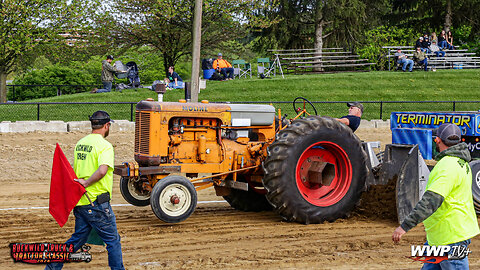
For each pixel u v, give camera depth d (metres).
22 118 18.03
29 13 22.02
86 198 4.89
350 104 8.77
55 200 4.91
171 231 7.30
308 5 31.84
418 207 4.11
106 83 22.61
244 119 8.12
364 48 32.09
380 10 35.53
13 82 30.66
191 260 6.03
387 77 26.50
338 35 32.50
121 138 15.05
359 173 8.03
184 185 7.46
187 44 26.14
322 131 7.78
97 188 4.96
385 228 7.54
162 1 23.42
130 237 6.97
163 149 7.57
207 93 22.84
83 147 5.04
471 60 32.53
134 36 25.44
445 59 30.62
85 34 24.52
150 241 6.80
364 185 8.09
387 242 6.83
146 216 8.25
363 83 25.33
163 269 5.74
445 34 32.78
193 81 14.75
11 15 21.55
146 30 24.81
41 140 14.40
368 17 33.94
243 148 8.16
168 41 25.77
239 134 8.18
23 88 30.28
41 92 30.58
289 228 7.55
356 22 31.00
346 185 7.98
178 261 5.99
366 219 8.07
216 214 8.57
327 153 8.14
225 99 22.06
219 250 6.44
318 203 7.82
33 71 31.08
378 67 32.28
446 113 9.16
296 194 7.62
